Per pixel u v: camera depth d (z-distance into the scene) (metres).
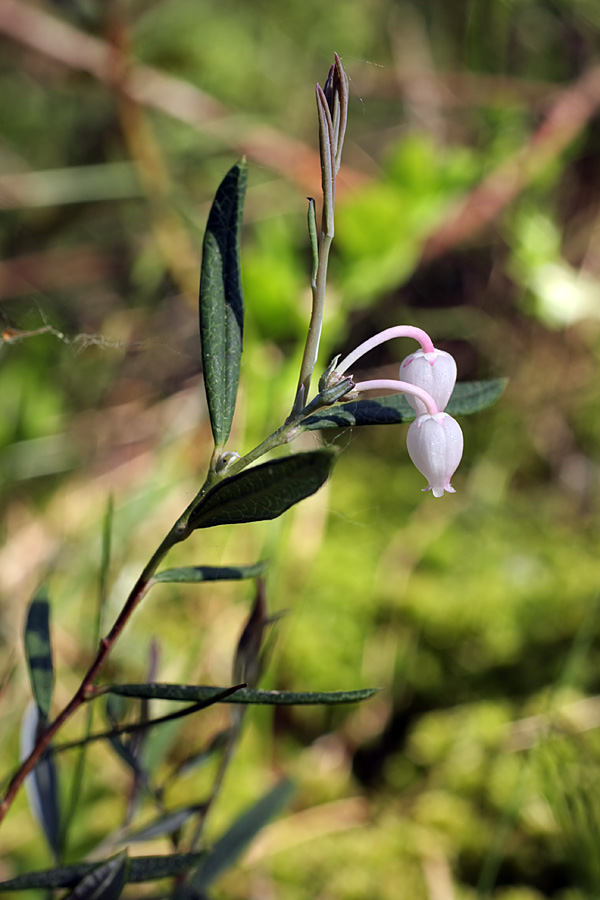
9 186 0.62
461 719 0.45
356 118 0.71
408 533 0.54
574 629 0.47
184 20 0.70
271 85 0.72
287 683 0.47
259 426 0.51
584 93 0.63
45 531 0.52
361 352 0.30
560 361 0.61
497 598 0.49
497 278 0.62
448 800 0.41
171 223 0.62
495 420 0.60
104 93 0.62
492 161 0.64
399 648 0.48
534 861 0.39
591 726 0.43
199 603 0.49
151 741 0.35
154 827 0.34
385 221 0.57
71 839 0.39
